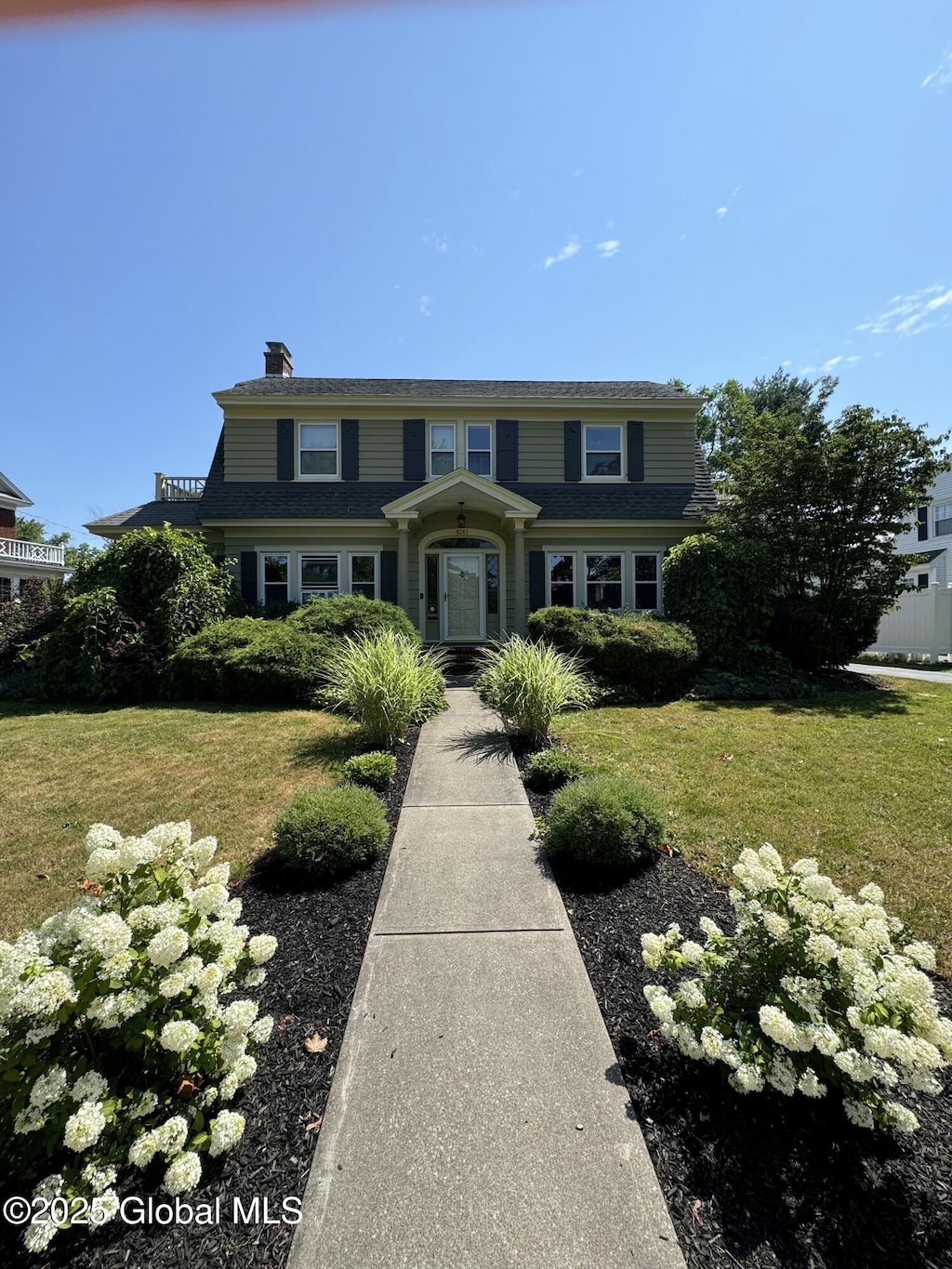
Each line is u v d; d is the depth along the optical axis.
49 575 24.22
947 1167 1.60
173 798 4.39
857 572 9.82
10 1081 1.46
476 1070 1.94
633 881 3.14
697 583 9.70
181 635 8.95
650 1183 1.57
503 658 6.14
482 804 4.25
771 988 1.83
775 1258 1.40
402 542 11.29
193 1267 1.39
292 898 3.02
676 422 13.08
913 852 3.41
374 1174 1.60
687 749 5.45
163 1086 1.74
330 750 5.55
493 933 2.70
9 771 5.03
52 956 1.69
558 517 11.95
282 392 12.63
